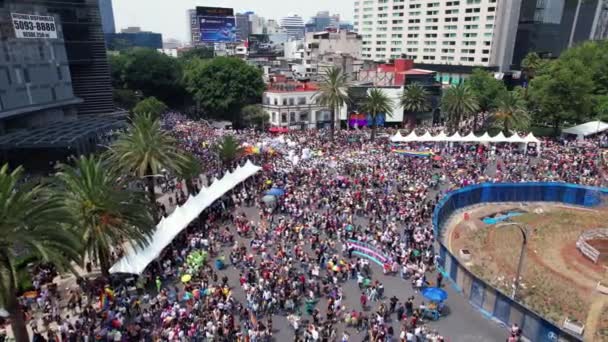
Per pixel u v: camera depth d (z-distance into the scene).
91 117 79.44
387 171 58.72
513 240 44.91
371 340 26.72
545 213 52.78
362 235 40.44
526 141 72.69
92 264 35.81
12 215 22.45
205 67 106.94
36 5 65.62
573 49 110.12
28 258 31.97
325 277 34.28
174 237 37.53
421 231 41.00
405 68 116.31
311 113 103.75
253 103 109.25
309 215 44.94
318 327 27.88
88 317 27.55
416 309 30.53
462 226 48.53
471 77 109.69
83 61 85.31
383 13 190.00
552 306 32.91
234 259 36.34
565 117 87.69
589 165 62.78
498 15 147.50
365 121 103.12
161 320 27.95
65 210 25.77
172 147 42.62
